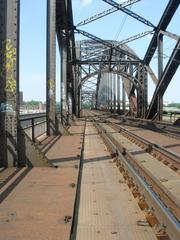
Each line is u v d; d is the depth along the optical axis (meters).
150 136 24.17
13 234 5.82
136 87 52.69
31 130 17.81
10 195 8.17
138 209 7.62
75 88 58.53
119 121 47.25
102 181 10.48
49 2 22.23
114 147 15.89
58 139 21.16
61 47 34.91
